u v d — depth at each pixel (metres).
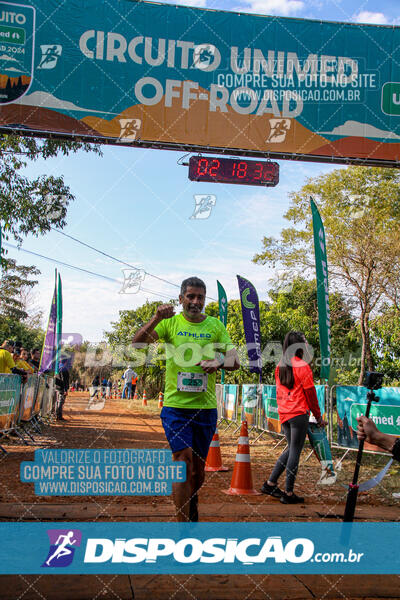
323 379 7.56
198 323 3.75
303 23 7.31
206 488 5.49
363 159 7.37
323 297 7.45
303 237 17.09
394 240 15.71
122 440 8.80
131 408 19.89
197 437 3.64
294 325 17.12
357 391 6.91
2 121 6.77
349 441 7.02
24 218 12.26
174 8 7.07
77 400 25.33
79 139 6.98
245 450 5.37
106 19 6.96
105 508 4.33
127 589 2.75
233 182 7.20
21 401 8.70
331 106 7.33
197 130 7.08
